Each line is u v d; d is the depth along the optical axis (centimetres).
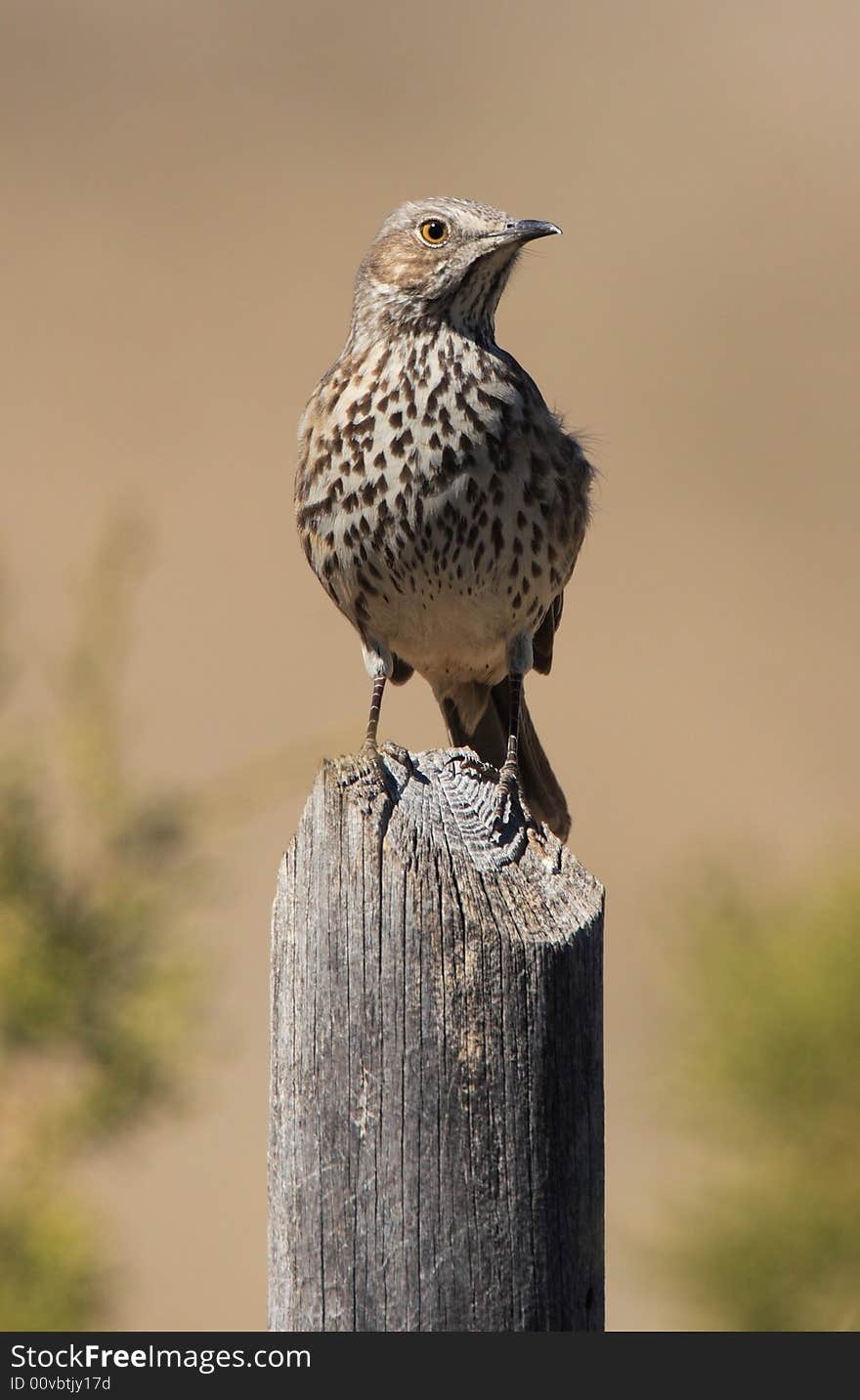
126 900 979
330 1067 665
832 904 1010
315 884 673
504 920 667
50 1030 966
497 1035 657
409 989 660
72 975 966
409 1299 654
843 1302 980
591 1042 675
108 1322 946
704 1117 1003
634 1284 1063
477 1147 655
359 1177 659
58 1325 919
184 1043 966
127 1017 962
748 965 1002
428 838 676
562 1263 661
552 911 679
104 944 977
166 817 998
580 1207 667
